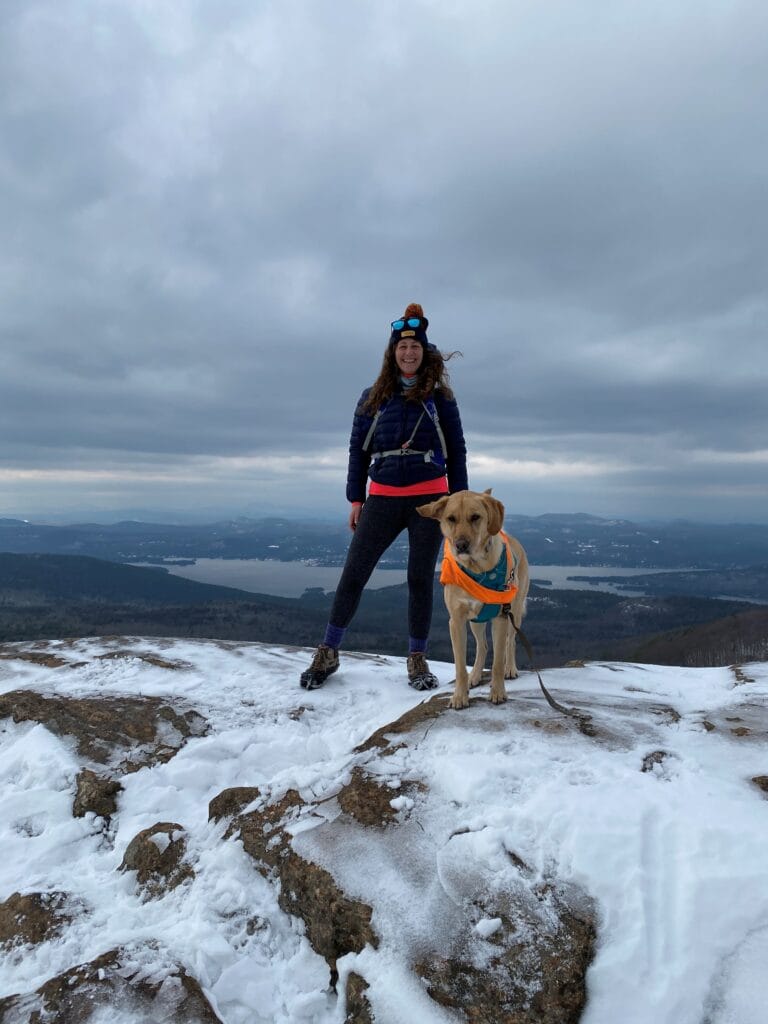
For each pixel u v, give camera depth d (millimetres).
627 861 2207
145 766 3666
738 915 1995
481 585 3541
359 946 2168
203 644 6078
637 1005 1819
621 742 3023
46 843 3117
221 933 2361
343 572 4848
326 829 2639
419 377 4738
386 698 4480
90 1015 1980
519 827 2434
